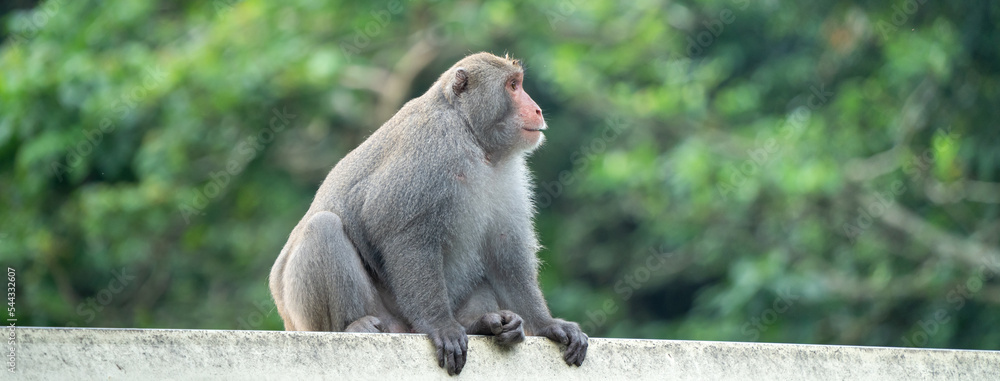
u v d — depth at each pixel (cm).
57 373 1019
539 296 1444
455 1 3262
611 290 3888
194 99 3025
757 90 3509
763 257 3066
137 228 3150
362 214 1380
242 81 2998
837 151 3045
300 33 3209
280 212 3438
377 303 1411
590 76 3247
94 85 2952
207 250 3406
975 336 2989
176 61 2989
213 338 1091
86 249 3203
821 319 3095
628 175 3120
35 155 2925
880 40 3047
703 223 3266
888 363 1339
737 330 3075
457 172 1377
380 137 1431
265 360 1105
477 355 1220
